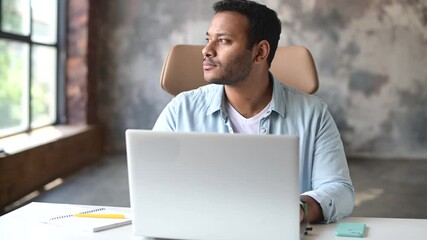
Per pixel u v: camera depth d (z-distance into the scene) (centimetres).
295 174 121
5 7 461
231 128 176
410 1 607
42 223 150
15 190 421
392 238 138
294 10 618
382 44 614
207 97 182
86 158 590
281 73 206
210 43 164
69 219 152
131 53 640
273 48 173
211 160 124
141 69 641
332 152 173
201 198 126
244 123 177
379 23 612
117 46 641
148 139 126
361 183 510
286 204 123
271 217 124
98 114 650
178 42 630
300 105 178
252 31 164
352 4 612
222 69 163
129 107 648
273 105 174
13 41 479
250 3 166
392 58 616
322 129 176
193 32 629
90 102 622
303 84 204
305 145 175
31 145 450
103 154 638
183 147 125
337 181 166
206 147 123
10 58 476
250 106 176
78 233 142
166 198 129
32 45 521
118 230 144
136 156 128
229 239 127
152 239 136
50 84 579
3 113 468
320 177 170
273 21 171
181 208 128
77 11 599
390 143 628
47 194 449
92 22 617
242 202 125
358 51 618
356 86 622
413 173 553
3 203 402
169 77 207
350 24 615
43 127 559
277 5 619
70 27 601
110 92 648
